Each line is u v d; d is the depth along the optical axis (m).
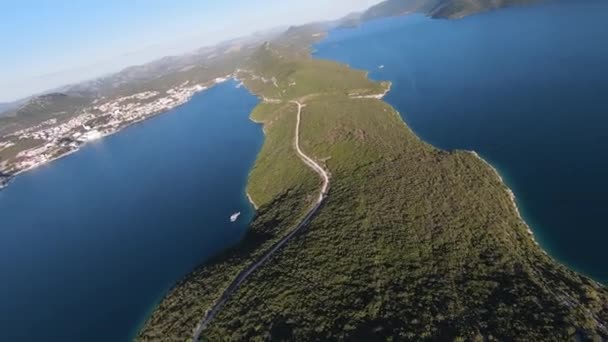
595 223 85.06
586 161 106.88
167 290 102.06
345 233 91.50
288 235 100.25
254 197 138.25
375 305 67.44
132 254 122.75
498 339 56.06
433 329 59.53
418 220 91.06
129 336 90.75
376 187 110.50
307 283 77.88
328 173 131.75
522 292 64.38
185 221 134.75
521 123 139.25
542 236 85.06
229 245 114.12
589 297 62.78
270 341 66.50
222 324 74.94
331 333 64.06
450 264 75.00
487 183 103.75
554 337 54.59
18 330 101.12
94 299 106.06
